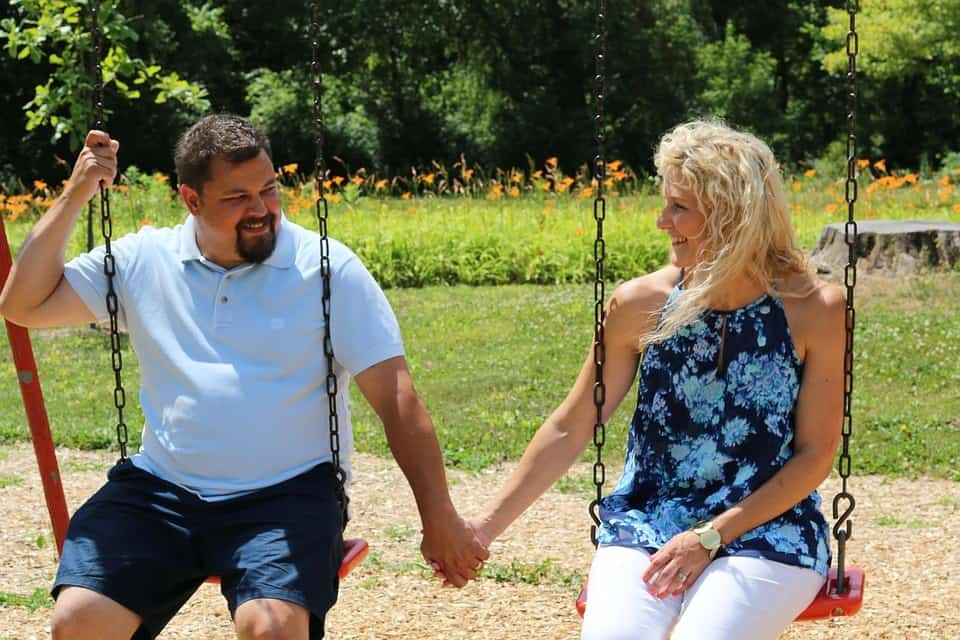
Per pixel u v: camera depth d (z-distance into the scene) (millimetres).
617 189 21172
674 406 3773
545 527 6879
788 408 3678
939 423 8914
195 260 3791
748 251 3607
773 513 3604
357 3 38562
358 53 39656
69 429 9070
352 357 3803
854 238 3859
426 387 10094
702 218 3658
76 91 12539
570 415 4008
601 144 4051
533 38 38812
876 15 32594
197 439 3734
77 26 12688
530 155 38219
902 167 39531
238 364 3744
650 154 37906
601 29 4066
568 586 5840
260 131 3793
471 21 38906
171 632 5207
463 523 3855
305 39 40031
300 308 3779
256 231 3740
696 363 3740
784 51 43781
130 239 3922
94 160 3900
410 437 3812
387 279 15000
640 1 37750
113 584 3580
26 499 7398
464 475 8102
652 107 38219
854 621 5348
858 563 6223
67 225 3873
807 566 3617
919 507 7293
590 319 12344
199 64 34812
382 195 24031
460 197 20281
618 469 8164
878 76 34781
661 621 3529
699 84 38406
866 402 9391
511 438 8773
